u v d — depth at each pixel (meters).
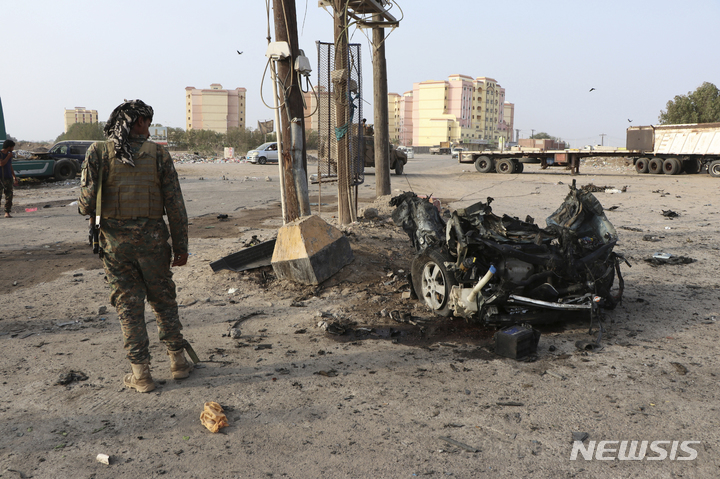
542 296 4.58
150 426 2.99
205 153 62.91
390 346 4.32
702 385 3.53
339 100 8.77
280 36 6.50
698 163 26.73
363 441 2.83
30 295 5.75
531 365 3.91
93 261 7.43
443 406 3.23
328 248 6.13
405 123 148.75
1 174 11.48
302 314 5.16
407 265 6.88
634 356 4.07
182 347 3.61
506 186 20.42
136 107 3.23
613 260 5.26
